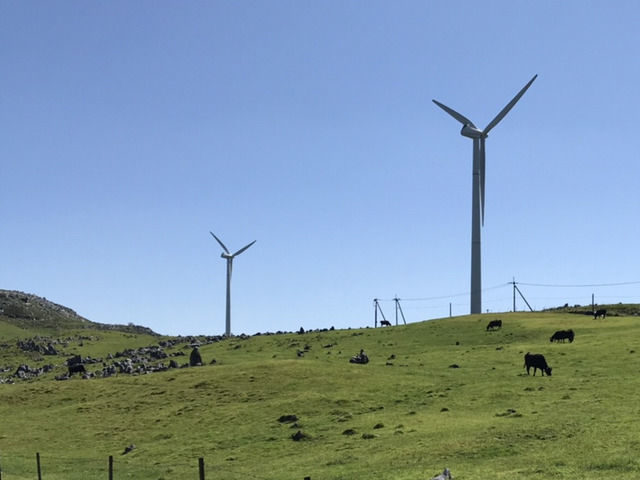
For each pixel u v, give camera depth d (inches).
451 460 1814.7
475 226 6638.8
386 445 2112.5
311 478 1828.2
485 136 6628.9
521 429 2036.2
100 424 3097.9
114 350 7091.5
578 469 1561.3
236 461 2247.8
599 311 5713.6
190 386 3545.8
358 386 3213.6
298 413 2817.4
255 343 5777.6
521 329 5027.1
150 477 2148.1
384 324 6914.4
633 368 3043.8
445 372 3440.0
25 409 3563.0
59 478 2194.9
